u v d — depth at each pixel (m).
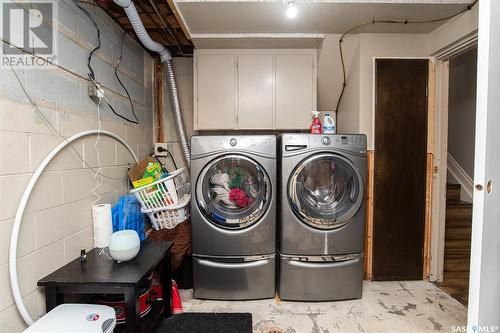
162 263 1.77
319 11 1.96
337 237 2.00
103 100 1.86
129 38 2.30
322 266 2.00
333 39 2.39
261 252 2.02
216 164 2.00
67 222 1.46
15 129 1.13
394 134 2.28
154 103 2.84
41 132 1.28
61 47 1.43
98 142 1.78
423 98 2.27
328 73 2.63
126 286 1.21
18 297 1.10
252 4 1.85
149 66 2.75
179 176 2.29
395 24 2.16
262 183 2.00
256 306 1.97
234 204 2.08
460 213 2.75
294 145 1.96
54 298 1.24
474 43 1.96
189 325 1.75
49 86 1.33
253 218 1.99
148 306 1.65
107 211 1.69
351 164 1.98
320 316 1.85
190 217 2.11
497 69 1.17
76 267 1.37
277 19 2.08
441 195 2.30
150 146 2.77
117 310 1.50
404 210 2.30
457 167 3.21
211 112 2.57
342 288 2.03
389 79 2.26
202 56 2.55
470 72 3.11
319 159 1.98
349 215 1.99
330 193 2.15
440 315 1.85
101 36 1.85
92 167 1.71
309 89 2.56
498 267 1.24
